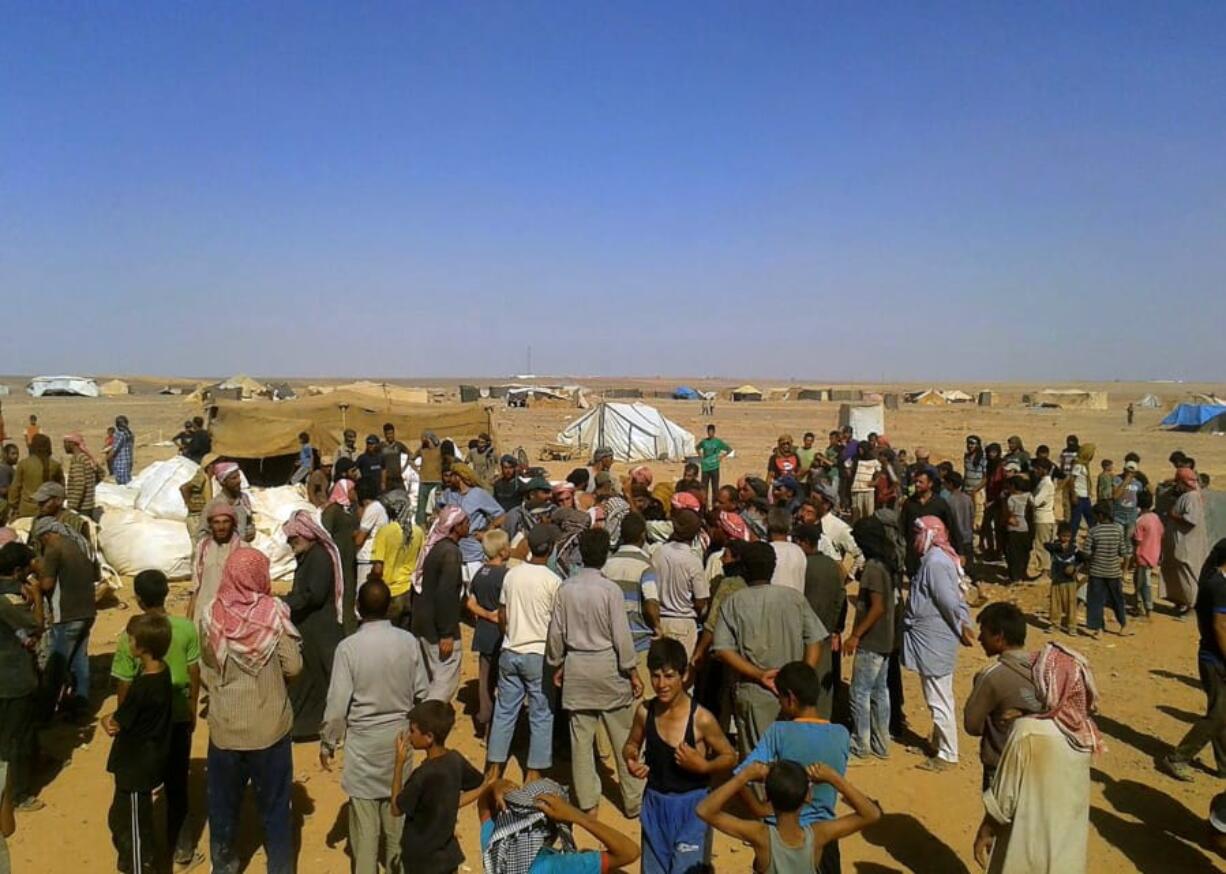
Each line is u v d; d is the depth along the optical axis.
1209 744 7.98
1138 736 8.22
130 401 87.75
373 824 5.37
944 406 98.56
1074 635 11.55
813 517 9.23
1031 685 5.11
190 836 5.89
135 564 13.53
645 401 106.75
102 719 8.19
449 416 25.59
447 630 7.21
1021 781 4.64
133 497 16.89
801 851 4.00
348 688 5.30
